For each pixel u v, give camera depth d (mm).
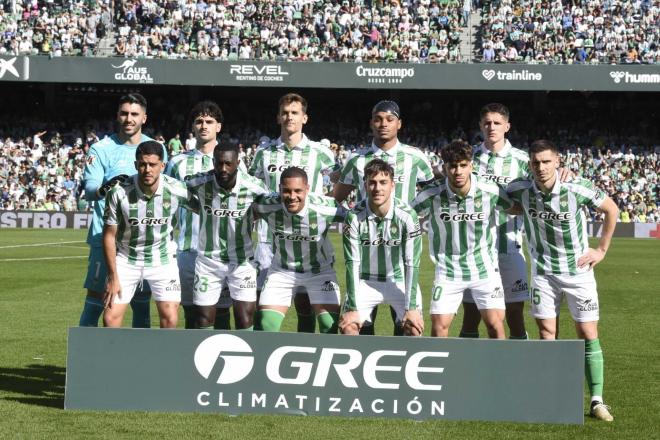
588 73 40531
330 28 44312
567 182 8328
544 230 8484
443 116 47219
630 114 46375
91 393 7762
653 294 18266
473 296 8844
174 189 8633
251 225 9008
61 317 13766
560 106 46844
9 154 42688
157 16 43844
